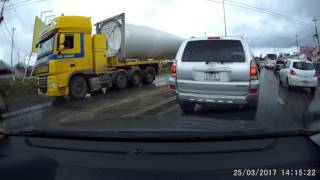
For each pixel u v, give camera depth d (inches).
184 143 94.7
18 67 375.6
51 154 97.2
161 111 340.8
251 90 251.1
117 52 644.7
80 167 90.7
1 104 414.0
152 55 742.5
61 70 504.1
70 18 515.5
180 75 272.1
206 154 89.7
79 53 530.3
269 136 97.0
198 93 265.6
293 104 366.0
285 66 644.7
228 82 254.8
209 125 107.6
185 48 276.5
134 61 690.2
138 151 92.0
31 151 100.3
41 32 549.3
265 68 1644.9
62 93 506.3
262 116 243.3
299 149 93.6
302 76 558.3
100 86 569.0
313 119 193.9
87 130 103.1
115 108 386.3
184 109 293.7
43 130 106.6
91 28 547.2
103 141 99.6
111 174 87.0
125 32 644.1
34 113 370.6
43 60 520.1
